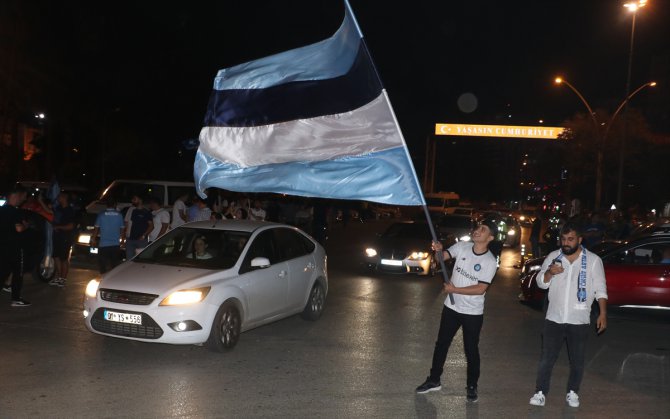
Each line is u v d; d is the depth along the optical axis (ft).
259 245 27.86
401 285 44.83
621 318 33.27
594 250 43.52
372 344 26.86
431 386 20.25
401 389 20.83
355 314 33.45
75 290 37.01
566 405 19.80
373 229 114.42
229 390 20.13
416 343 27.30
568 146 132.05
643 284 32.17
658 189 119.85
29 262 35.86
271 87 20.94
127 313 23.47
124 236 38.65
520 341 28.73
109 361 22.97
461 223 71.72
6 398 18.76
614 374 23.70
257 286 26.45
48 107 123.24
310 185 20.27
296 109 20.51
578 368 19.33
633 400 20.52
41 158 147.23
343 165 20.01
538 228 60.64
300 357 24.40
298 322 30.99
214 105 21.67
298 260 29.96
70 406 18.22
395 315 33.53
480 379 22.39
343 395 20.01
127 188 53.62
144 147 144.77
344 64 19.89
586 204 138.72
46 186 59.88
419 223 53.98
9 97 108.58
